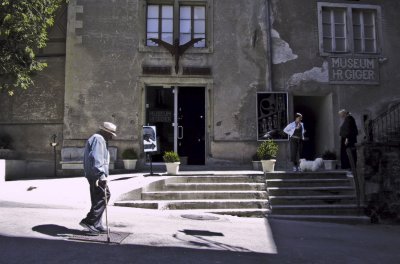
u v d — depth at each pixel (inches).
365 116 570.3
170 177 428.5
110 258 201.6
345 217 386.3
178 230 279.1
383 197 409.1
